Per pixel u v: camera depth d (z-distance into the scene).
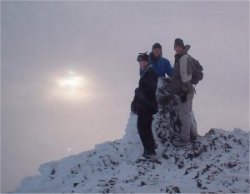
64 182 5.45
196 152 5.60
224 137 5.98
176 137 6.04
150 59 6.22
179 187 4.60
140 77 5.57
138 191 4.57
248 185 4.52
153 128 6.10
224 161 5.22
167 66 6.20
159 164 5.40
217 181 4.68
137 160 5.54
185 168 5.21
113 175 5.21
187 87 5.71
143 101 5.46
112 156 5.84
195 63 5.79
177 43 5.76
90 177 5.39
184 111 5.82
